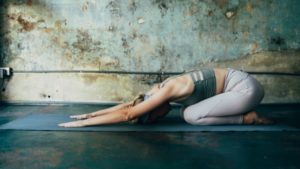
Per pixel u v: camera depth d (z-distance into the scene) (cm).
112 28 432
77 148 224
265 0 436
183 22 434
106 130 273
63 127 283
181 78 281
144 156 207
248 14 436
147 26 434
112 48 435
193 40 437
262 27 438
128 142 239
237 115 293
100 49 435
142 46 436
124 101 441
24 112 372
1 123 304
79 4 429
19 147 226
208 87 285
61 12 429
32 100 436
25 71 433
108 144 234
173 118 333
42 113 365
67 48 433
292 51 438
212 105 284
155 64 439
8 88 434
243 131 274
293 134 266
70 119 321
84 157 205
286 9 438
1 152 215
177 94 273
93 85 438
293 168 188
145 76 439
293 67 438
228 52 440
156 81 440
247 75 294
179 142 240
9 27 429
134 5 430
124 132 269
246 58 441
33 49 432
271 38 440
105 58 437
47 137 252
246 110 290
